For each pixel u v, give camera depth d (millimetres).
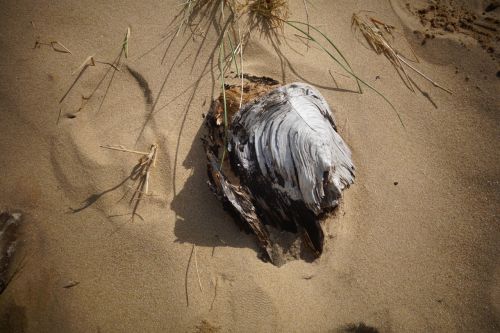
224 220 686
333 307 663
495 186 734
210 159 676
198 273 665
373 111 771
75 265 675
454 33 840
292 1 833
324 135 630
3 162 720
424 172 740
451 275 687
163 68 768
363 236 698
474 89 798
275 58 788
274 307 652
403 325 662
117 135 733
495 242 702
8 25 771
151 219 689
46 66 761
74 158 720
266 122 650
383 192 723
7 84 748
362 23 832
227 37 791
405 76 804
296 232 670
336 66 797
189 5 795
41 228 692
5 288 663
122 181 710
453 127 771
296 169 625
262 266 666
